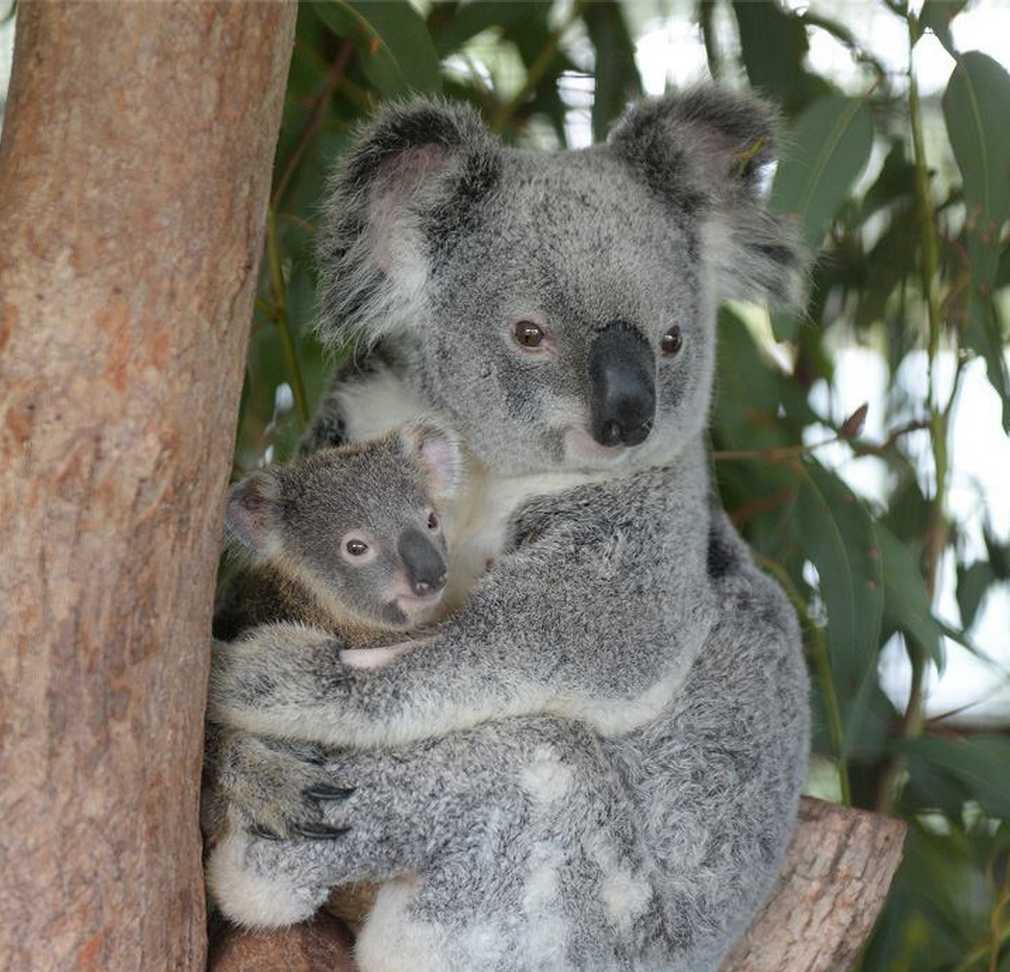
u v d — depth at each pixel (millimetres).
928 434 9250
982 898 8922
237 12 4293
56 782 4484
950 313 8930
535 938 5469
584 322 5836
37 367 4301
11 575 4359
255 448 8797
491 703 5559
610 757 5914
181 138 4285
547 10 9203
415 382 6328
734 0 8781
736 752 6195
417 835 5387
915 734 8344
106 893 4602
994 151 7488
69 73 4266
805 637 8672
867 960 8398
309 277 8445
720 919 6047
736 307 8867
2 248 4328
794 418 8758
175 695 4676
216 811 5348
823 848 6551
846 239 9570
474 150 6012
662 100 6461
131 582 4469
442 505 6355
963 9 8000
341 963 5488
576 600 5773
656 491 6074
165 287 4336
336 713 5395
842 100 7316
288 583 6176
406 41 7688
